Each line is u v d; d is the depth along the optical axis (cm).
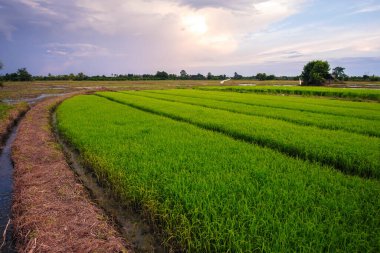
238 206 466
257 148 885
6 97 3406
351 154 805
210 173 627
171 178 611
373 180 665
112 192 691
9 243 496
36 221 508
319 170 685
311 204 480
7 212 605
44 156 912
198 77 15212
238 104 2305
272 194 512
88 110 1944
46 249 430
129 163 718
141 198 571
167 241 464
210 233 411
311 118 1530
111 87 5978
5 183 765
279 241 373
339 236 382
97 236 470
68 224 501
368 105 2306
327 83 6512
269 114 1695
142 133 1125
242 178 594
